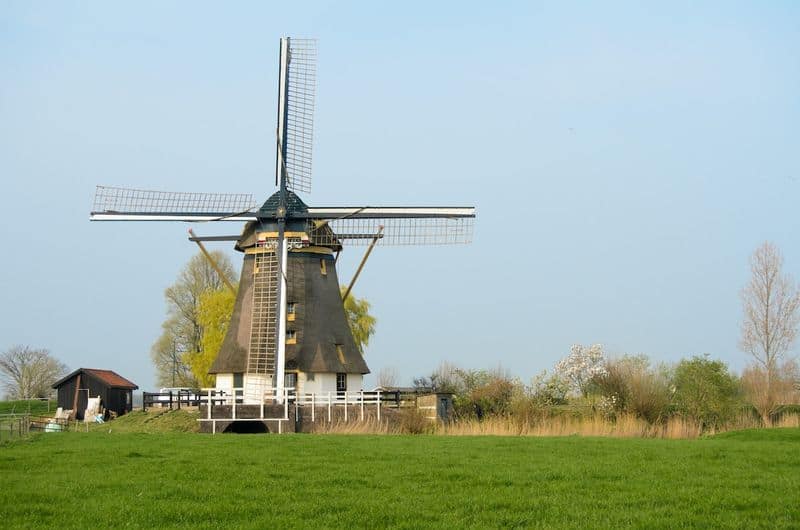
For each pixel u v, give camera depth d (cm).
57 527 1564
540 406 4616
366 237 4912
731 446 2911
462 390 5862
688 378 4888
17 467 2298
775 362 5744
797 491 1952
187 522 1611
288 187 4884
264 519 1631
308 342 4712
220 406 4353
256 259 4816
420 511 1712
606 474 2189
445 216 4928
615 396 4544
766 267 5862
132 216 4888
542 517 1683
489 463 2397
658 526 1590
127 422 5362
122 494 1888
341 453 2623
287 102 4944
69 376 6844
